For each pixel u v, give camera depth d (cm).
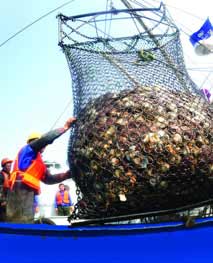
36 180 463
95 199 435
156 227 403
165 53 494
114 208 429
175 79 476
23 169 460
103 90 458
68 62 500
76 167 446
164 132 414
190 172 413
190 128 418
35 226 393
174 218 462
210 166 419
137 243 400
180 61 518
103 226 408
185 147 412
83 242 397
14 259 389
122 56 476
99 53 478
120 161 415
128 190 415
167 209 431
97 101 451
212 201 427
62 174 496
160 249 402
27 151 463
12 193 457
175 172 411
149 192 416
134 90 446
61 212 833
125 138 417
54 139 461
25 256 390
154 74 468
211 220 407
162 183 412
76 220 461
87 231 397
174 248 403
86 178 436
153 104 428
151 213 427
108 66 468
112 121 426
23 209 454
